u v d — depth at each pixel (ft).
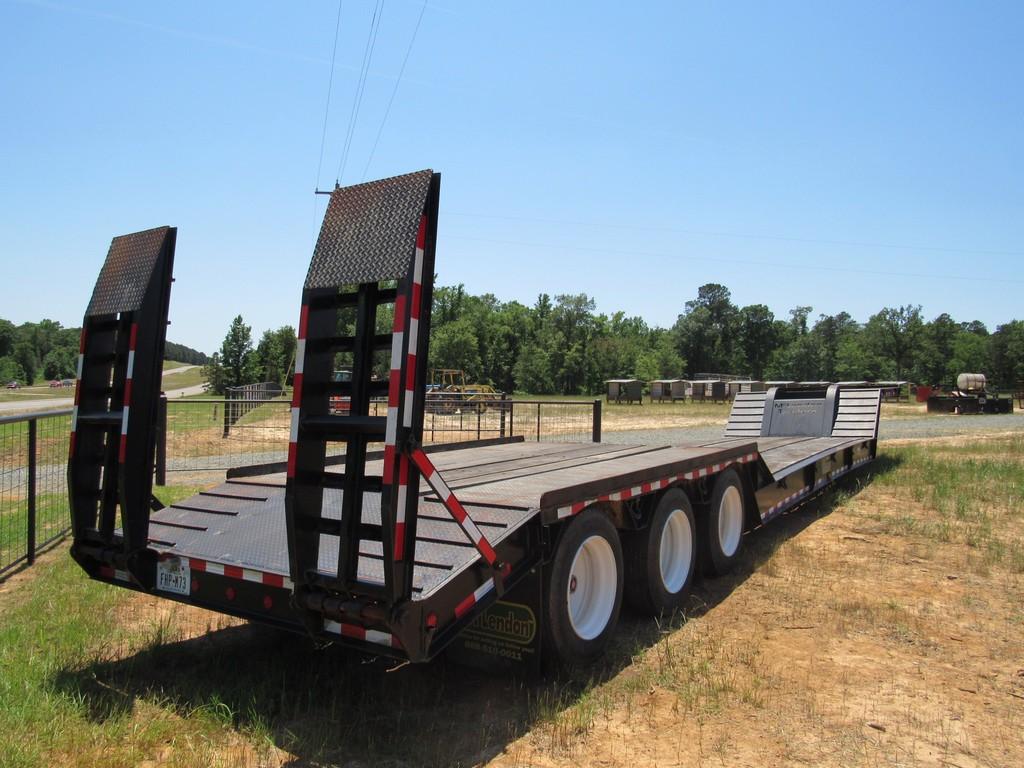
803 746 11.39
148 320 13.16
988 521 27.63
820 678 13.92
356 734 11.49
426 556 11.48
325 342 10.83
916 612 17.74
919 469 39.99
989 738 11.73
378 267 9.92
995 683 13.83
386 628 9.96
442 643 10.59
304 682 13.44
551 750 11.09
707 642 15.70
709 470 19.42
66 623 16.08
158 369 13.38
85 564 14.11
